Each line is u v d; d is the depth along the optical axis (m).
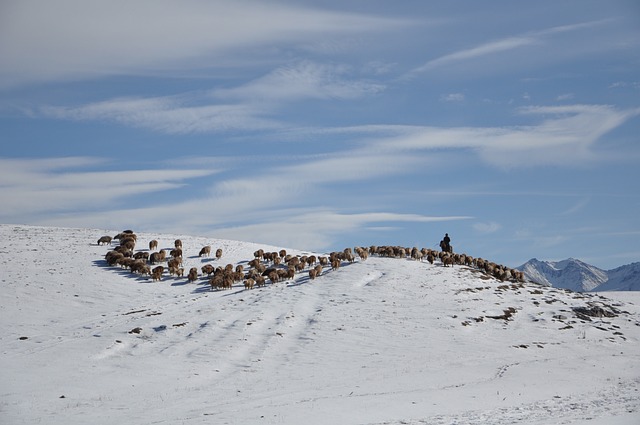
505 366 31.81
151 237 71.25
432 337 37.12
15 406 22.72
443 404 23.06
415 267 54.16
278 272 52.78
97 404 23.59
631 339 39.31
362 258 57.72
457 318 40.78
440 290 47.03
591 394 25.92
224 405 23.33
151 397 24.98
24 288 48.44
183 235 74.88
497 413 21.64
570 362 33.50
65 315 43.12
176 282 53.16
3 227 77.06
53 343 35.28
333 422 20.02
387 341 36.16
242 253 65.19
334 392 25.48
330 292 46.97
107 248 64.19
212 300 46.81
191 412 22.19
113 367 30.58
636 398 25.02
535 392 25.94
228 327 38.62
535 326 40.53
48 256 59.34
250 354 33.59
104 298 47.66
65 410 22.45
